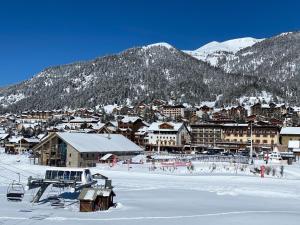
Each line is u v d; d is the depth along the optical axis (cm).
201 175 7875
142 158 11462
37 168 9331
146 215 4050
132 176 7750
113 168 9162
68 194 5509
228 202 5028
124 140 12075
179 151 16775
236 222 3747
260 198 5434
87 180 5197
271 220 3850
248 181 7200
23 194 5062
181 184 6688
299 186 6719
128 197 5284
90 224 3575
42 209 4412
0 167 9325
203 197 5381
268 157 10931
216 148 16938
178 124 17838
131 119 19825
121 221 3728
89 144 10531
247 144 17588
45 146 10481
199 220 3825
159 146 16375
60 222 3641
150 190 5941
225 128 18612
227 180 7288
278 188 6375
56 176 5141
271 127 17512
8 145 16912
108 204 4447
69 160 10094
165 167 9106
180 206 4653
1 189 5938
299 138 16650
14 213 4072
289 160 10869
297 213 4278
